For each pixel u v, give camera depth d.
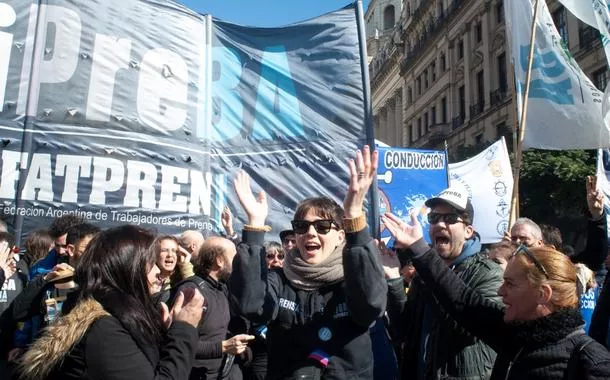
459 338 2.45
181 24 4.90
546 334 1.83
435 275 2.25
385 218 2.39
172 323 1.92
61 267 3.08
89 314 1.73
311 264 2.30
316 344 2.20
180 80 4.82
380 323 2.65
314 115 5.17
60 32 4.45
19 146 4.25
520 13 5.89
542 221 17.30
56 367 1.68
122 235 1.92
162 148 4.65
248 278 2.17
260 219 2.29
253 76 5.14
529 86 5.75
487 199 7.63
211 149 4.91
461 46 35.81
